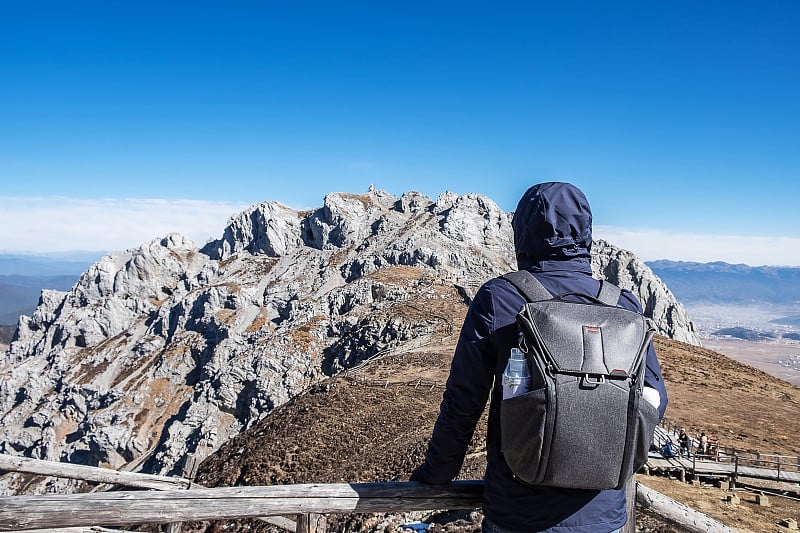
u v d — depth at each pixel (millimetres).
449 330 72000
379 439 35438
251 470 37031
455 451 3562
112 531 5754
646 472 20656
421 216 166625
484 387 3387
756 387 45656
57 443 116875
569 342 2918
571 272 3418
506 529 3248
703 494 18516
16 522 3748
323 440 38281
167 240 189875
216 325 129750
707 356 60969
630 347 2965
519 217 3594
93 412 116875
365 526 18234
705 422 32125
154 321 145750
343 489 4102
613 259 146250
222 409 93875
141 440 102938
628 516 4164
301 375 90062
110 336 153750
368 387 48312
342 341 89250
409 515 18016
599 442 2824
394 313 85062
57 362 143625
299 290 142125
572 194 3443
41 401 134625
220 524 25922
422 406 41125
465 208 159000
